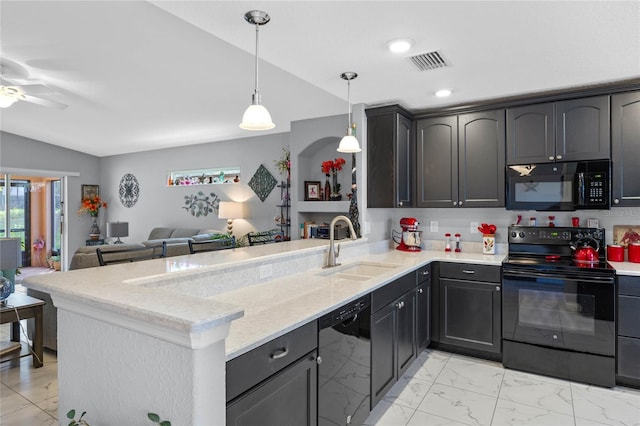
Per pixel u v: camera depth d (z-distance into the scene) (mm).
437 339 3465
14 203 7160
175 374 1119
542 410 2504
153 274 1758
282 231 5352
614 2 1776
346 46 2281
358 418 2125
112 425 1303
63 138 6941
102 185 8328
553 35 2139
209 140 6441
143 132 6090
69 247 7844
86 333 1386
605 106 3027
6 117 5777
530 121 3303
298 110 4504
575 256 3250
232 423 1253
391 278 2533
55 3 2766
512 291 3115
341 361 1945
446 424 2348
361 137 3594
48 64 3742
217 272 2059
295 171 4602
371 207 3631
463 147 3590
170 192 7125
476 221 3869
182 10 1857
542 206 3238
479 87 3084
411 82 2949
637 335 2736
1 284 3105
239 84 3969
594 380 2840
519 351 3098
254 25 2016
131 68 3785
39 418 2477
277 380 1470
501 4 1805
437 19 1953
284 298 1984
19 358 3252
